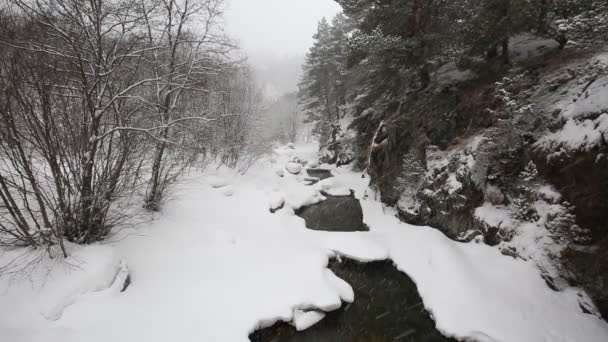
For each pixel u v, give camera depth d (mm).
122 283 5824
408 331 6516
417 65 12336
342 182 19188
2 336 4059
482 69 11406
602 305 5613
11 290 4738
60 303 4816
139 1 6434
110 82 6082
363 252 9422
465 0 10883
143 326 5242
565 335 5438
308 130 58750
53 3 5031
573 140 6832
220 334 5562
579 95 7488
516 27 8703
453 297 6895
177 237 8141
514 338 5559
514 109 8250
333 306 6906
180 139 10117
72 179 6066
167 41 8602
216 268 7473
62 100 5449
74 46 4969
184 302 6129
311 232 11234
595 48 7957
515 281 6738
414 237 9688
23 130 5254
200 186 12703
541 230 7020
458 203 9227
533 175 7445
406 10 12102
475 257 7941
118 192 6625
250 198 13570
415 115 12930
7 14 4699
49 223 5344
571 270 6219
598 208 6055
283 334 6289
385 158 14117
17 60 4809
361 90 19141
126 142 6293
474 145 9414
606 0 7105
